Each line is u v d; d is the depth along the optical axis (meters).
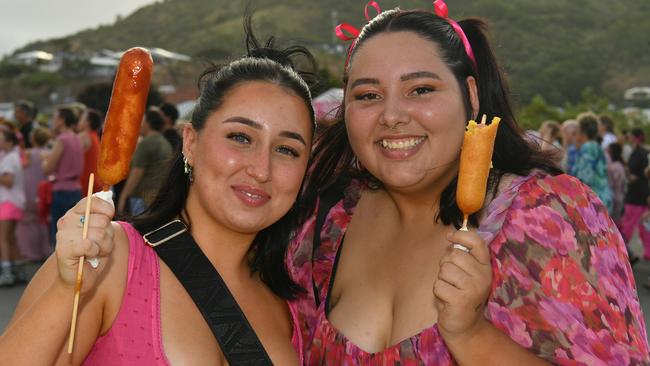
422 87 2.47
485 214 2.45
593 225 2.33
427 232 2.65
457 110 2.49
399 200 2.68
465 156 2.08
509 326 2.30
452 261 2.08
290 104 2.40
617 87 87.12
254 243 2.62
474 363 2.15
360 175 2.92
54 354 1.96
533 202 2.35
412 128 2.46
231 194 2.36
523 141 2.57
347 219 2.89
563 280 2.27
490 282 2.11
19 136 10.45
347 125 2.61
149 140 8.21
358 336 2.60
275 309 2.63
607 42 101.25
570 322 2.24
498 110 2.60
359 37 2.63
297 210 2.82
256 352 2.32
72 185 9.77
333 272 2.82
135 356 2.15
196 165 2.40
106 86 11.43
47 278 2.11
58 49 120.06
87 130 10.13
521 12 114.69
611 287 2.26
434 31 2.51
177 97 36.28
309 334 2.78
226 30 147.62
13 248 9.74
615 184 10.91
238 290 2.50
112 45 164.25
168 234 2.37
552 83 85.12
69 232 1.91
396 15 2.57
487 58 2.62
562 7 117.88
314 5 137.25
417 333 2.48
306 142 2.46
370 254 2.76
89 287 1.96
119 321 2.16
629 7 123.31
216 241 2.46
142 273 2.25
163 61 59.16
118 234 2.28
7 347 1.93
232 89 2.37
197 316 2.29
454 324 2.09
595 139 10.41
